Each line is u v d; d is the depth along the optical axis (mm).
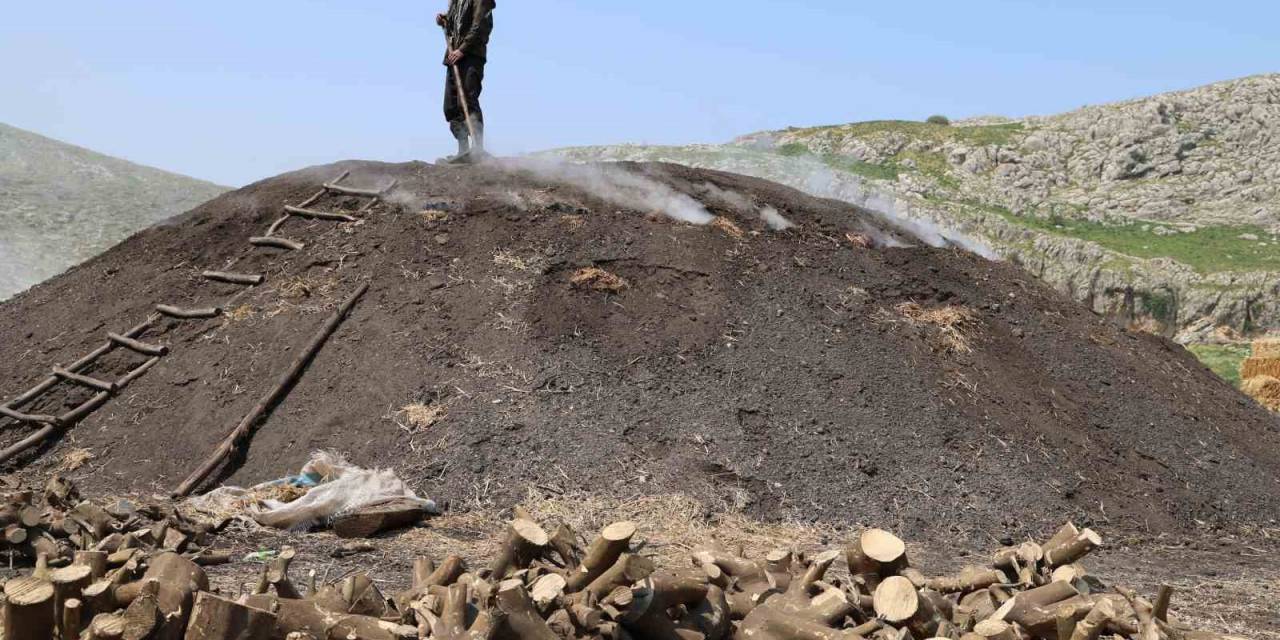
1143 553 8539
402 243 11227
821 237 12562
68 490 6859
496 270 10742
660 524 8117
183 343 10461
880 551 4676
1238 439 11789
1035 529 8703
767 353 10156
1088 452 10117
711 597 4402
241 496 8266
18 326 11750
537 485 8469
